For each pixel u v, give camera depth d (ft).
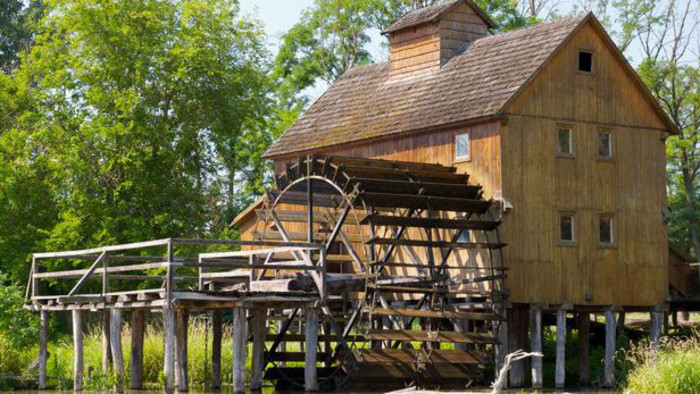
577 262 99.96
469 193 97.09
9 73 195.11
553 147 99.96
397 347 105.29
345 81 127.54
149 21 139.74
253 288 89.92
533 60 100.42
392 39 118.83
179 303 77.00
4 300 95.66
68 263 135.54
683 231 153.28
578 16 103.14
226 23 147.95
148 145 139.54
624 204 103.55
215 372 89.25
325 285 85.10
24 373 94.27
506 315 97.14
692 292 112.06
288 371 94.38
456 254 101.04
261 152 165.78
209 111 142.82
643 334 118.32
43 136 138.31
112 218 136.15
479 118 97.76
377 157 110.01
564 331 98.17
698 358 79.30
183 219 141.79
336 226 95.35
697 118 148.77
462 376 92.73
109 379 85.61
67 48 147.64
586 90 102.37
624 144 104.27
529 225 97.66
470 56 110.11
